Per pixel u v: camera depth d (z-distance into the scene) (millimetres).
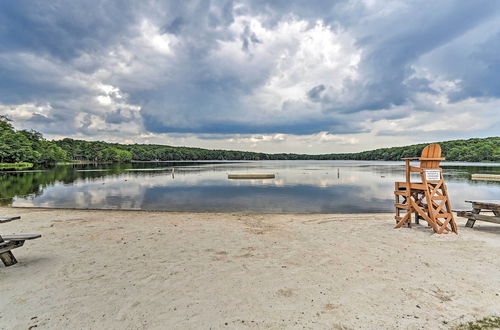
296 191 21625
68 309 3221
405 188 7500
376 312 3115
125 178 36625
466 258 4824
